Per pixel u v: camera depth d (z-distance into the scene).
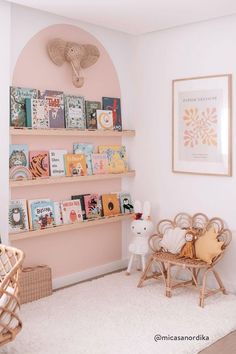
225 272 4.10
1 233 3.66
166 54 4.48
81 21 4.36
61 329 3.22
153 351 2.89
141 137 4.79
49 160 4.11
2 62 3.61
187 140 4.34
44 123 4.00
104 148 4.62
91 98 4.51
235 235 4.02
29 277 3.78
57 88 4.20
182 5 3.65
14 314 2.05
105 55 4.62
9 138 3.73
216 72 4.09
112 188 4.79
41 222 4.01
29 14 3.92
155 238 4.46
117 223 4.86
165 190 4.59
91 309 3.60
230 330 3.25
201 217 4.29
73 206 4.30
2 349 2.91
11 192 3.89
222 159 4.08
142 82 4.75
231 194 4.05
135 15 3.95
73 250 4.42
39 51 4.03
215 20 4.06
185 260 3.83
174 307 3.64
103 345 2.97
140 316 3.45
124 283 4.26
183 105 4.34
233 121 4.00
